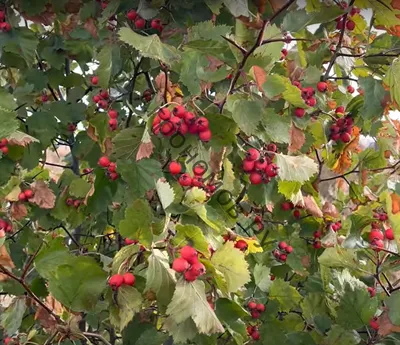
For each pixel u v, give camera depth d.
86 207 2.23
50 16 2.29
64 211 2.47
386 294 2.06
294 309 2.73
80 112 2.47
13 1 2.19
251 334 2.17
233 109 1.64
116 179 2.06
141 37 1.63
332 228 2.48
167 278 1.40
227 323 1.64
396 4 2.08
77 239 3.06
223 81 1.90
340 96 2.78
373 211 2.42
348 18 2.29
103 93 2.32
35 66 2.78
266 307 2.29
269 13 2.24
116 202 2.28
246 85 1.73
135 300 1.44
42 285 1.77
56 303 1.85
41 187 2.33
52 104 2.45
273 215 2.42
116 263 1.48
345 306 1.96
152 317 2.09
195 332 1.45
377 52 2.26
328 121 2.43
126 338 1.85
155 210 2.08
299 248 2.54
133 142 1.80
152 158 2.05
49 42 2.57
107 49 2.09
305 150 2.20
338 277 2.03
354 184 2.58
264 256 2.42
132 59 2.35
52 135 2.35
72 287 1.49
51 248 1.52
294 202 1.92
